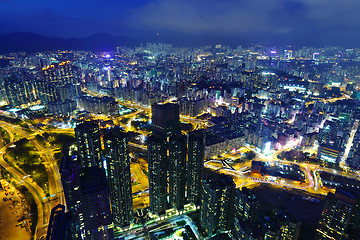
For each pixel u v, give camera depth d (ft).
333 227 631.97
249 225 639.76
